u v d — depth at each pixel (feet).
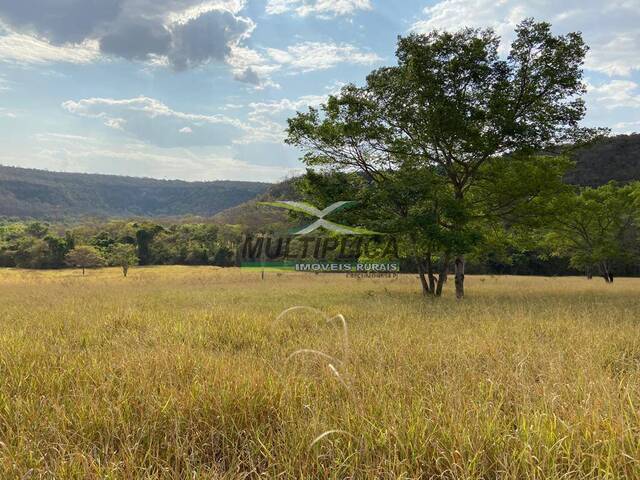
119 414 11.66
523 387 13.65
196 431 11.21
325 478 9.18
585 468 9.25
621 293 63.62
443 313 35.76
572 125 53.78
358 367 17.04
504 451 9.86
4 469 9.27
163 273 136.15
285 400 12.75
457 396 13.01
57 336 24.73
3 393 13.24
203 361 17.19
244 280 92.79
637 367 17.88
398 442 10.11
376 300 47.73
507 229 73.87
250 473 9.64
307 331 27.63
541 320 30.07
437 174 59.16
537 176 55.72
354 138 56.95
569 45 50.52
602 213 107.65
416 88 52.70
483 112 51.55
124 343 22.98
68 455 9.78
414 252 56.03
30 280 110.42
